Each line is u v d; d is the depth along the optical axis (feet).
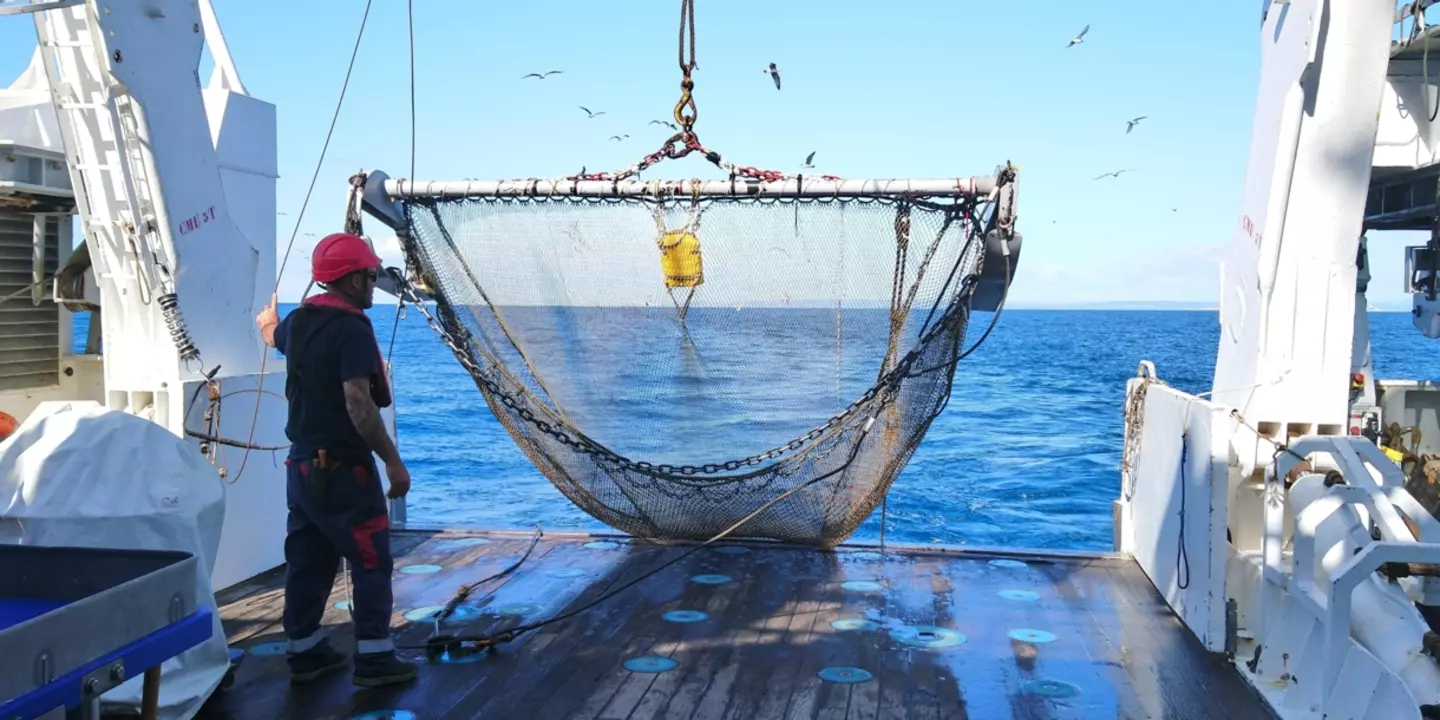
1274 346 16.39
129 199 17.58
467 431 66.74
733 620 17.74
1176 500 18.08
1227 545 16.17
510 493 46.83
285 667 15.46
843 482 19.40
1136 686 14.73
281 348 14.93
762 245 17.70
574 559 21.91
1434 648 11.89
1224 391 18.08
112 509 12.77
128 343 18.48
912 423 18.38
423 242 18.49
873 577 20.45
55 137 22.07
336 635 17.03
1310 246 16.16
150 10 17.48
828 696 14.34
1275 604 14.89
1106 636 16.90
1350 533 13.55
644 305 18.42
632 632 17.13
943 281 17.29
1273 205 16.26
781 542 21.94
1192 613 16.97
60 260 24.35
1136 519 21.62
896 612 18.20
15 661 8.17
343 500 14.24
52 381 24.48
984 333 17.53
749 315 18.19
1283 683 14.40
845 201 17.11
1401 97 19.69
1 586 10.75
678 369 18.78
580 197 17.66
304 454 14.21
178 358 18.45
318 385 14.01
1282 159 16.15
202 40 18.83
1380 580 13.55
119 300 18.39
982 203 16.66
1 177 20.76
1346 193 15.99
